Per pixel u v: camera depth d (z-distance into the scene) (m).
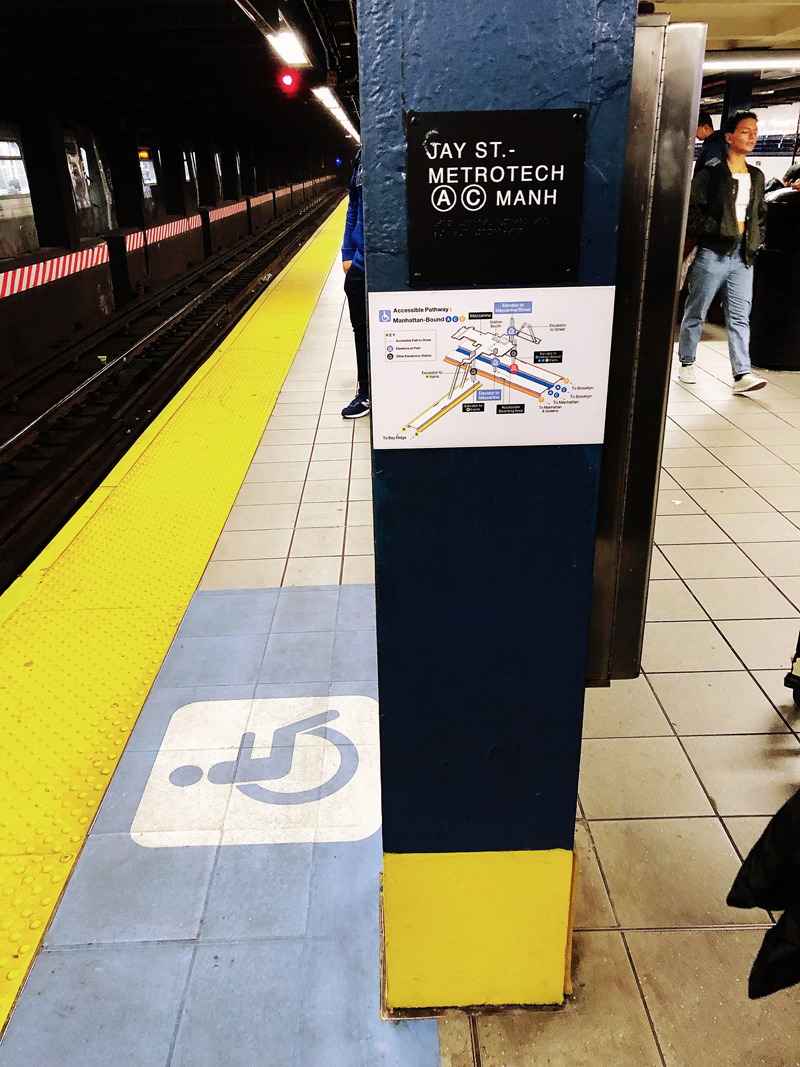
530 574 1.35
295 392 6.26
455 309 1.18
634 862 2.10
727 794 2.32
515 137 1.09
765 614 3.19
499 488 1.29
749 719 2.62
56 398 7.17
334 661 2.94
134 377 7.85
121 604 3.34
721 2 4.63
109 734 2.59
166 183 15.77
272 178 32.09
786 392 5.92
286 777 2.39
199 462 4.86
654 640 3.04
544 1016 1.74
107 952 1.88
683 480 4.42
